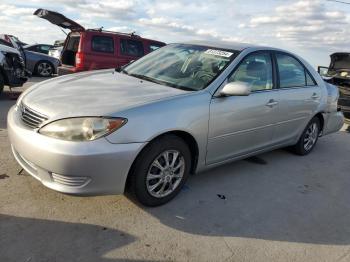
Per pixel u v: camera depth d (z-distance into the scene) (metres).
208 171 4.60
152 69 4.36
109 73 4.48
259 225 3.49
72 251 2.79
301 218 3.73
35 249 2.76
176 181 3.67
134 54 10.55
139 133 3.15
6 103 7.49
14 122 3.36
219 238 3.20
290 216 3.74
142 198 3.40
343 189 4.62
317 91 5.48
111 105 3.21
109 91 3.59
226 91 3.78
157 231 3.18
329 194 4.41
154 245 2.99
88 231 3.06
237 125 4.09
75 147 2.94
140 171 3.28
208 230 3.29
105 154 3.00
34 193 3.53
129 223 3.24
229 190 4.15
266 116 4.50
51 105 3.24
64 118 3.03
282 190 4.35
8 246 2.76
